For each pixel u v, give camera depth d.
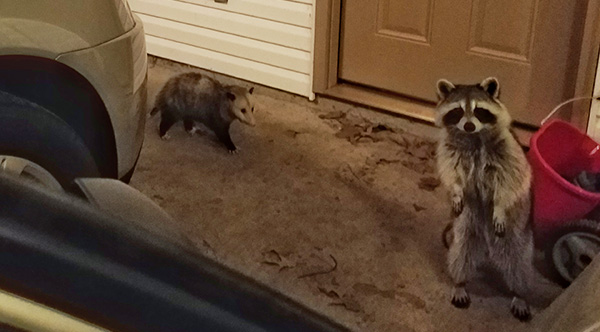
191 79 3.37
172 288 0.76
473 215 2.24
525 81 3.27
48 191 0.79
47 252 0.70
